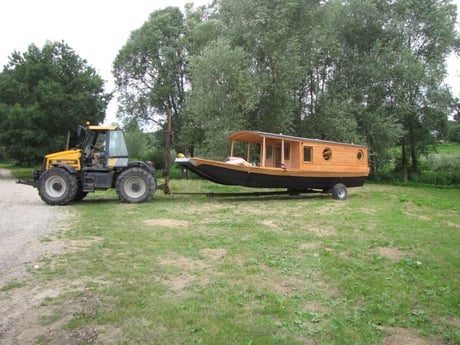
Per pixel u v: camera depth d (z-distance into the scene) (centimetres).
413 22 2400
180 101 3092
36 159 2419
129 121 3231
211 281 439
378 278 462
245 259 533
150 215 900
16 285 411
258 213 973
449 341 313
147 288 409
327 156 1381
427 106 2355
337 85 2503
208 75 1931
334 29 2414
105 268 472
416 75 2211
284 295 405
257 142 1398
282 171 1252
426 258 557
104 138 1207
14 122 2295
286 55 1988
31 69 2408
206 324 329
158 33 2972
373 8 2353
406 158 2594
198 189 1612
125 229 716
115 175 1194
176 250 568
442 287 434
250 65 1981
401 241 660
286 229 757
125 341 300
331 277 464
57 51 2556
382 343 309
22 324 325
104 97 2692
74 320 331
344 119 2223
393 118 2316
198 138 2728
